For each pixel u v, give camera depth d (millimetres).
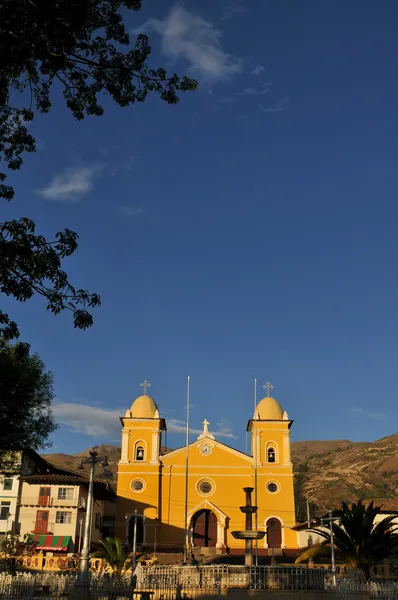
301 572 30734
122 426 69000
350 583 30141
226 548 63844
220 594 29578
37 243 18047
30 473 62062
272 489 66375
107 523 74125
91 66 18797
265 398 71312
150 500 65938
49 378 42969
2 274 17984
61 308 18391
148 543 64125
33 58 18172
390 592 29516
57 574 33219
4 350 36344
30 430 41875
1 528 57344
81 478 60062
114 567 43812
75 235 18734
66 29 17109
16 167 20625
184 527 65000
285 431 68688
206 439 68375
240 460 67750
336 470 169625
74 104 19688
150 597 29422
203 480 66938
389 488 147000
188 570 32125
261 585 30484
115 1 18422
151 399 70500
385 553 33312
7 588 29547
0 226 17750
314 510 117688
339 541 34031
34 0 16344
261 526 64812
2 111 20016
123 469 67062
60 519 58281
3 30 16578
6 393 38750
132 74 18891
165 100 19516
